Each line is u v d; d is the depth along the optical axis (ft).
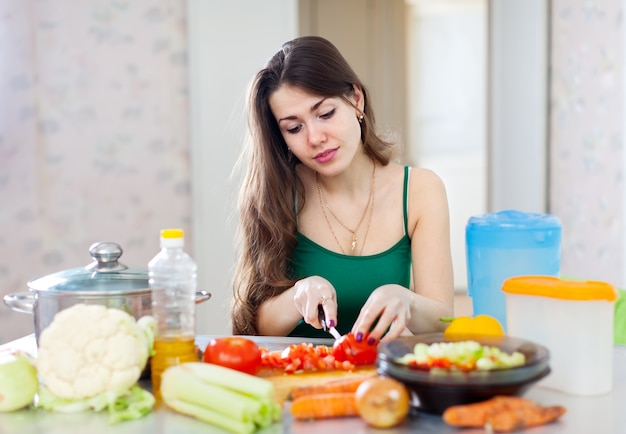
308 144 5.50
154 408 3.89
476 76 21.11
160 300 4.16
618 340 5.80
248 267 6.15
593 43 11.23
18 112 11.51
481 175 21.33
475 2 20.67
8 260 11.69
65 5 11.65
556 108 12.35
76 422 3.69
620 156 10.63
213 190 11.93
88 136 11.85
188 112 12.03
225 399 3.53
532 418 3.43
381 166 6.29
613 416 3.61
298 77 5.35
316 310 4.87
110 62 11.82
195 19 11.76
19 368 3.83
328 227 6.23
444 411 3.58
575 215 11.94
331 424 3.56
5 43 11.38
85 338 3.79
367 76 18.60
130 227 12.05
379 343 4.52
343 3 18.10
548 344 4.02
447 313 5.40
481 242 5.04
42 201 11.78
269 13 11.88
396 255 6.15
